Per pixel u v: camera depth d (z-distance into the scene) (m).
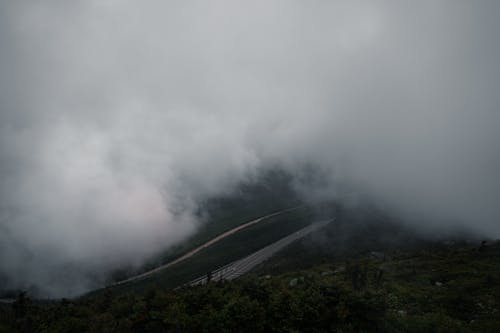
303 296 43.72
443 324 44.75
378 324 41.53
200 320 42.31
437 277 82.00
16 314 64.94
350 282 65.56
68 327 48.41
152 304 48.91
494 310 54.06
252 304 42.59
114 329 46.09
